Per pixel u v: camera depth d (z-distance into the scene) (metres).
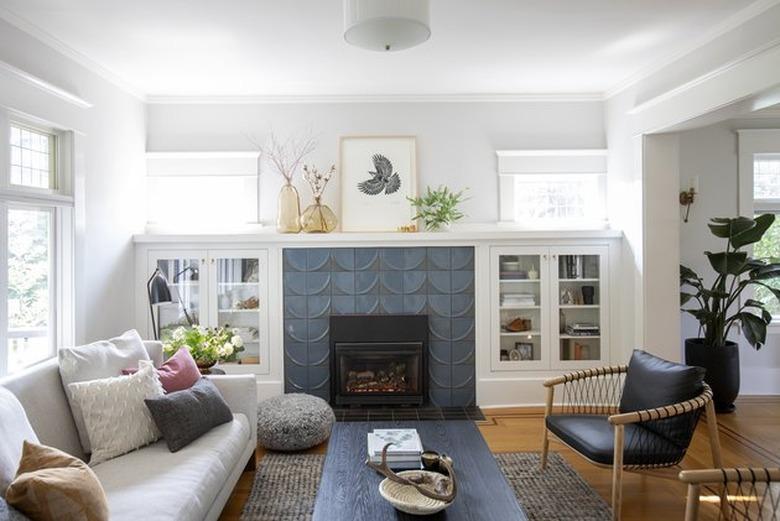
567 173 4.37
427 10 1.89
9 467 1.54
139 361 2.49
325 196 4.34
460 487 1.91
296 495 2.62
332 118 4.34
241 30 2.99
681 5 2.72
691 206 4.31
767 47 2.55
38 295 3.03
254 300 4.05
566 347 4.15
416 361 4.05
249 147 4.32
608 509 2.47
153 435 2.26
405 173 4.33
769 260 4.16
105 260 3.61
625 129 4.02
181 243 4.01
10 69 2.62
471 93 4.31
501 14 2.81
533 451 3.18
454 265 4.04
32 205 2.92
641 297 3.81
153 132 4.30
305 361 4.04
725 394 3.76
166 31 2.99
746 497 2.56
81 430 2.23
